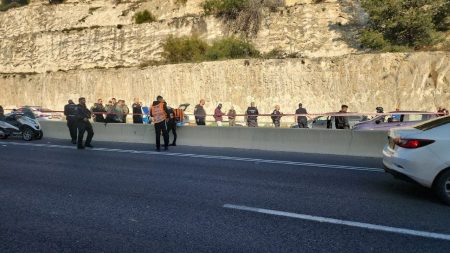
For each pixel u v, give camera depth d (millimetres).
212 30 42812
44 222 6270
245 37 40906
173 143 16391
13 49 54031
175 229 5902
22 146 16422
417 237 5547
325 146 14086
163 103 14969
